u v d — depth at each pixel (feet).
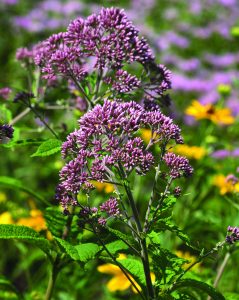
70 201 15.84
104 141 15.98
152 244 16.11
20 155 38.88
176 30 67.87
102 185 31.12
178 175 15.81
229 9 74.69
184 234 15.61
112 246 17.61
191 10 72.13
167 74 19.12
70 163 15.62
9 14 60.18
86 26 18.53
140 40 18.70
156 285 16.51
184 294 17.52
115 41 18.29
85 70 18.52
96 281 28.19
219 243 15.98
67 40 18.53
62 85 23.29
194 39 67.36
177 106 47.16
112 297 28.19
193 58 63.36
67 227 19.54
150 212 16.17
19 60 23.77
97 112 15.58
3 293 24.57
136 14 68.03
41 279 29.07
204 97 49.37
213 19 72.02
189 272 20.54
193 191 31.86
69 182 15.57
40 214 25.31
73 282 27.22
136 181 31.58
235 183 24.98
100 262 28.25
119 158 15.23
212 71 62.59
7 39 54.75
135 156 15.25
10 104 24.50
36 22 56.95
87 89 19.08
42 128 23.29
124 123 15.56
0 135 16.98
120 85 18.13
